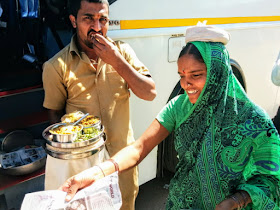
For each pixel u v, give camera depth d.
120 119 1.91
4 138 2.15
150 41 2.32
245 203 1.15
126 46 1.98
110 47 1.69
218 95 1.15
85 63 1.78
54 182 1.63
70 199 1.19
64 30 2.36
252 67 3.47
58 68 1.77
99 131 1.68
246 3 3.08
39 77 2.43
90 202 1.17
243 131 1.14
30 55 2.56
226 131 1.15
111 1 1.98
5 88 2.14
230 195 1.18
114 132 1.88
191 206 1.32
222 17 2.87
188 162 1.29
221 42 1.16
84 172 1.32
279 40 3.70
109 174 1.36
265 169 1.14
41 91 2.41
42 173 2.09
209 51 1.12
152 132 1.46
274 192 1.19
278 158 1.13
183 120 1.28
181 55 1.17
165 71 2.52
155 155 2.76
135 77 1.79
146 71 1.96
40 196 1.19
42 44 2.57
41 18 2.41
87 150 1.56
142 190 2.93
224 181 1.20
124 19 2.09
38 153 2.16
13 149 2.20
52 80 1.80
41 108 2.44
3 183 1.97
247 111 1.15
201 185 1.25
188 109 1.28
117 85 1.87
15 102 2.27
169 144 2.93
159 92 2.53
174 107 1.39
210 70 1.12
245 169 1.18
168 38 2.44
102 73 1.82
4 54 2.59
